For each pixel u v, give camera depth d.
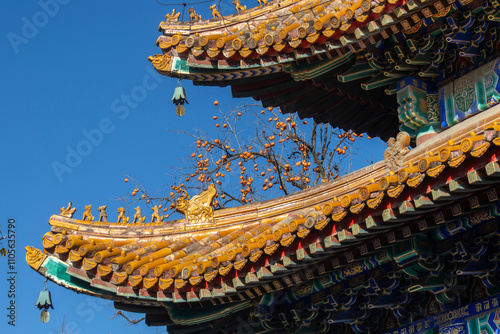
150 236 11.70
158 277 10.16
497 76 10.23
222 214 11.88
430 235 9.01
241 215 11.79
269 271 9.40
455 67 10.78
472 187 7.76
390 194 8.10
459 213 8.41
